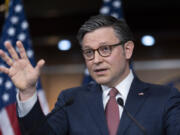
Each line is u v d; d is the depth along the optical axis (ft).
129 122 7.44
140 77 25.30
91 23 7.95
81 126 7.85
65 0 23.85
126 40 8.20
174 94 7.91
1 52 7.54
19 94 7.72
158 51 25.41
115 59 7.89
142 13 25.48
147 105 7.76
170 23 25.32
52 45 26.53
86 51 7.98
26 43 14.84
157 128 7.43
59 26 26.00
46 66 26.43
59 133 7.96
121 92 8.06
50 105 25.84
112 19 8.14
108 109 7.91
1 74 14.30
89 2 24.29
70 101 7.55
